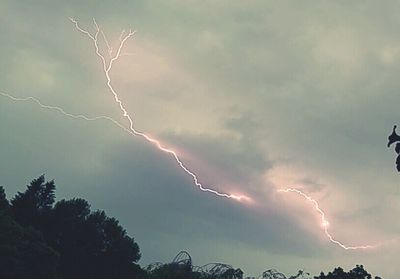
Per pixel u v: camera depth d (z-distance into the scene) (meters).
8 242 69.81
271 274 106.88
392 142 20.06
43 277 71.94
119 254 92.62
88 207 97.81
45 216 93.00
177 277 97.75
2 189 85.50
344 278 76.31
